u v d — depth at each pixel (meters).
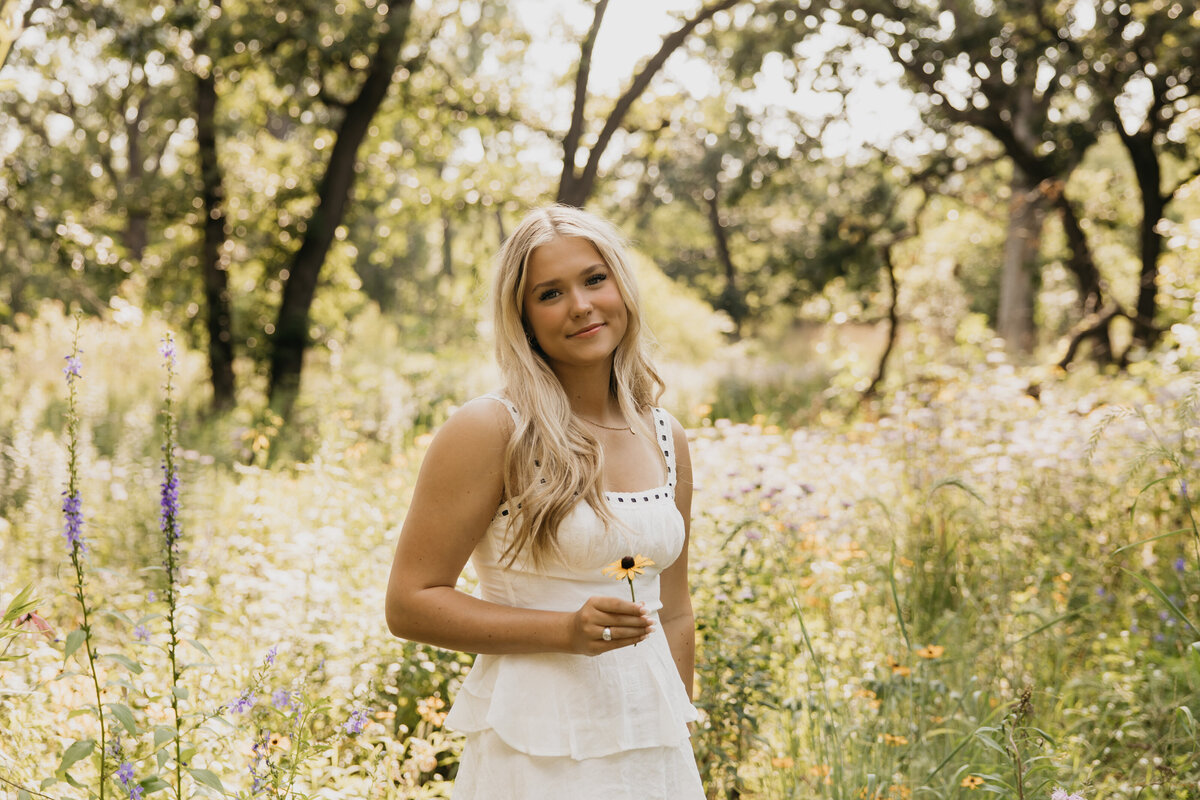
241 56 14.16
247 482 6.38
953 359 9.28
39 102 19.20
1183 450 4.75
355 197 16.86
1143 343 14.38
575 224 2.23
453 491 2.07
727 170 30.05
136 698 2.80
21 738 2.67
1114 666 3.95
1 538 4.86
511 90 16.41
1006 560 4.61
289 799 2.54
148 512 5.62
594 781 2.06
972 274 22.12
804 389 16.53
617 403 2.40
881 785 2.99
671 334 23.66
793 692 3.84
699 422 8.23
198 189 14.83
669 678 2.22
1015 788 2.74
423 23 15.26
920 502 5.07
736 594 3.93
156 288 15.54
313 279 15.24
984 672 3.72
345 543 4.62
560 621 1.99
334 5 13.95
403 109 16.02
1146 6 13.96
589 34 15.25
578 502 2.10
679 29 15.36
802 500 5.17
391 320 24.23
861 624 4.40
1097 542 4.88
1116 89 14.81
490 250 18.03
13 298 14.29
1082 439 5.53
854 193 17.78
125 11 10.88
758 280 33.31
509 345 2.20
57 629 3.50
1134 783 3.03
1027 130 16.42
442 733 3.24
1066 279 20.69
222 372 14.72
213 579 4.66
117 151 24.22
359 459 6.27
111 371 13.95
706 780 3.28
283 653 3.36
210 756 2.73
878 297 18.48
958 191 18.73
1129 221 17.84
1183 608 4.11
